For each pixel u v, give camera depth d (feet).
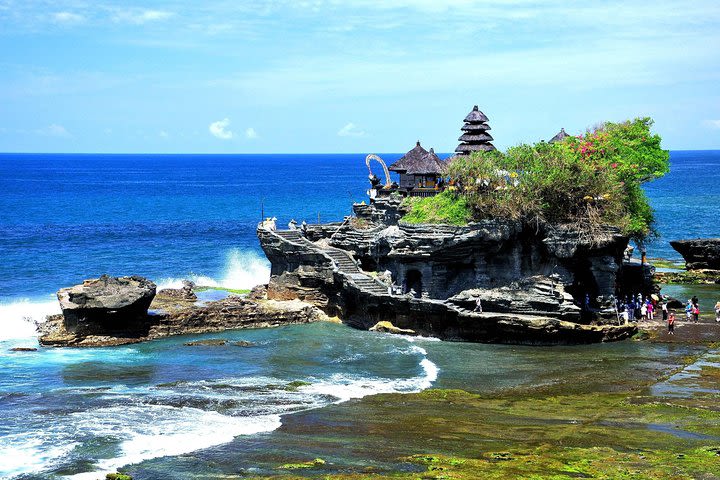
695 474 105.50
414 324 208.85
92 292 199.62
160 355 187.93
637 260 262.88
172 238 423.64
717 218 522.06
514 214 204.74
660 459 111.86
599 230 202.69
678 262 346.74
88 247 381.19
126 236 428.15
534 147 225.35
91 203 630.74
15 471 113.70
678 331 200.95
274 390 156.04
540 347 191.21
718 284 290.56
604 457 113.09
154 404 146.20
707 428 126.00
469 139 273.75
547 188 208.85
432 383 160.76
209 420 136.15
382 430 129.49
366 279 222.48
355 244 240.73
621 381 157.28
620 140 256.73
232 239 424.46
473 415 137.28
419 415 137.80
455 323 200.75
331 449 120.67
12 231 437.17
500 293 202.18
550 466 109.70
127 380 164.96
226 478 110.01
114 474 110.42
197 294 262.26
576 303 206.49
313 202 650.84
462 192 216.74
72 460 117.80
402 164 263.49
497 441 122.42
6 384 161.17
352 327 220.43
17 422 135.33
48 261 334.85
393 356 184.75
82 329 199.82
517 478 105.50
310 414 139.33
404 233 216.74
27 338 205.26
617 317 203.72
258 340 203.92
